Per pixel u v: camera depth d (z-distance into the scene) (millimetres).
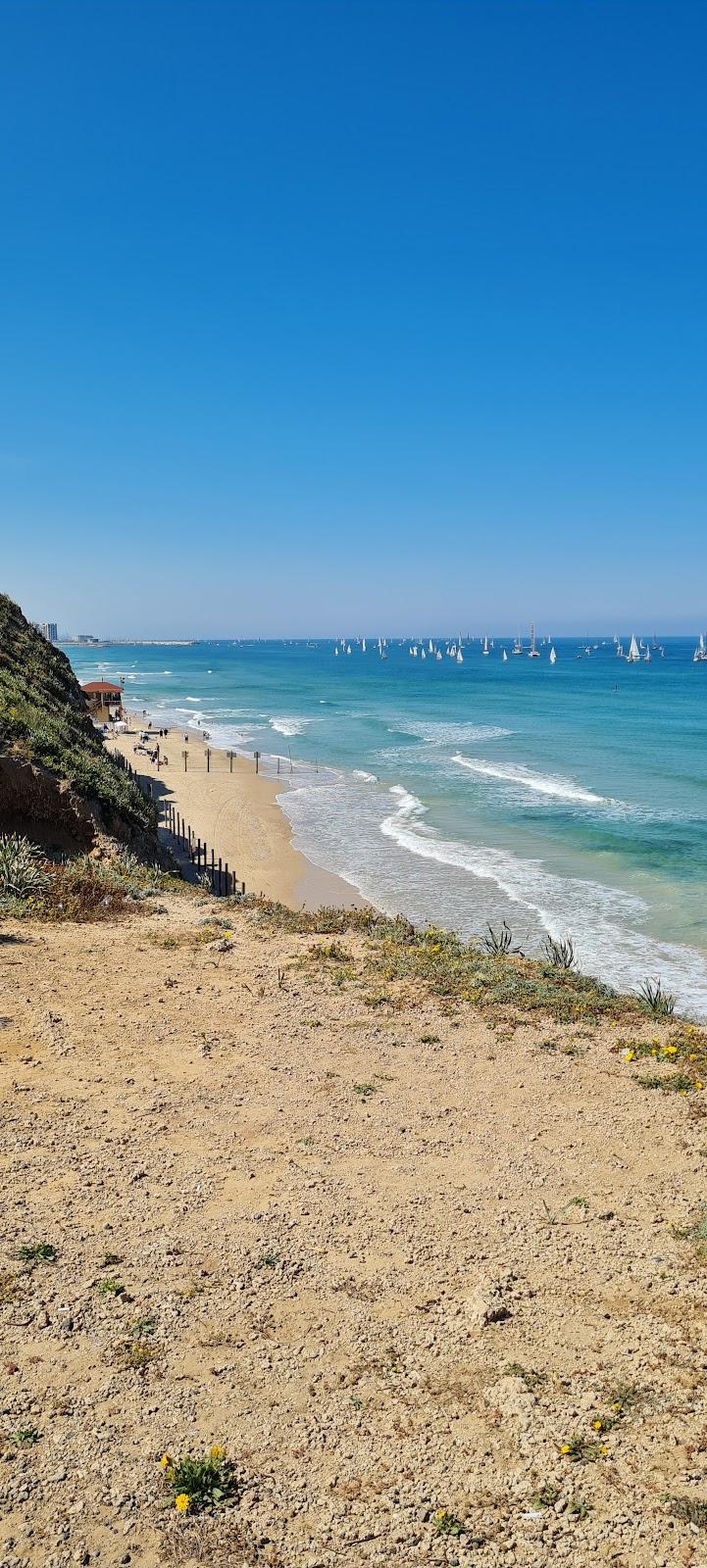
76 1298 5273
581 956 20141
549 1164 7230
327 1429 4422
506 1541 3795
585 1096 8602
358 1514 3926
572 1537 3803
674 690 127062
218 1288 5457
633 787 45500
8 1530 3750
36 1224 5969
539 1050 9773
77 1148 7043
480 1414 4547
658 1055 9617
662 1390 4695
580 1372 4848
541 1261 5883
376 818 38781
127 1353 4855
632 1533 3807
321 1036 9828
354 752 62344
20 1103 7711
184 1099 8078
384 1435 4395
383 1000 11039
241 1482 4070
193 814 39906
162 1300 5305
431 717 88000
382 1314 5320
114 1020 9828
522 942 21297
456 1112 8141
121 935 13352
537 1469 4176
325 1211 6383
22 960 11547
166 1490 4008
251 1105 8047
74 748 23766
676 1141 7707
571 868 29109
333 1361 4906
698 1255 5953
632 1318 5316
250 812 40469
